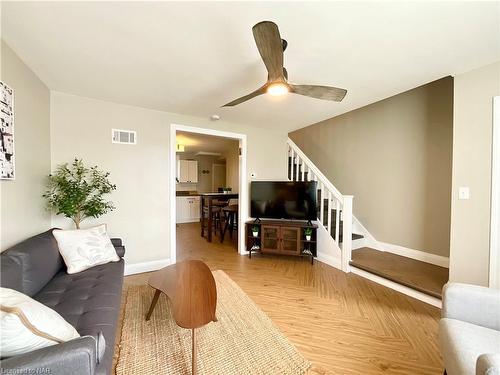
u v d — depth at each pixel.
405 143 3.39
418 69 2.02
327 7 1.31
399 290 2.55
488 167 1.92
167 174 3.25
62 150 2.59
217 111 3.20
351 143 4.19
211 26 1.49
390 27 1.48
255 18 1.41
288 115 3.37
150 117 3.12
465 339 1.10
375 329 1.89
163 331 1.81
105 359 1.02
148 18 1.42
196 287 1.72
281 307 2.21
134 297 2.35
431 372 1.46
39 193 2.22
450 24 1.44
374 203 3.81
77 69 2.05
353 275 3.03
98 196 2.63
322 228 3.58
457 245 2.09
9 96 1.66
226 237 5.12
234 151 6.88
